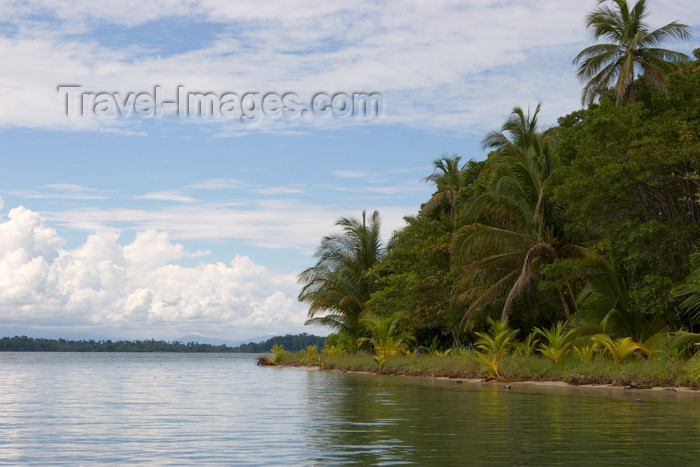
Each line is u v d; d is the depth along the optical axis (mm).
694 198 24422
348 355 45281
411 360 34812
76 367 51406
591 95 33844
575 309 30812
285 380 28844
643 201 25641
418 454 7965
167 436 9812
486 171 35250
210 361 86812
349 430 10367
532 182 30234
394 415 12656
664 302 23328
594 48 33344
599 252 29297
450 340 43250
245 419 12219
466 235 30953
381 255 48250
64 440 9422
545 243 29953
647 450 8211
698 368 19812
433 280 38438
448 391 20047
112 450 8453
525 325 34688
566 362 25781
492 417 12148
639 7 32812
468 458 7684
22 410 14258
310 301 48188
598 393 18906
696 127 23672
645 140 23469
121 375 35281
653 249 24047
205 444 8945
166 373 38656
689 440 9070
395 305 39938
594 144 26016
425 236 41156
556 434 9719
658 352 23141
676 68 31297
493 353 27500
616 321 26031
